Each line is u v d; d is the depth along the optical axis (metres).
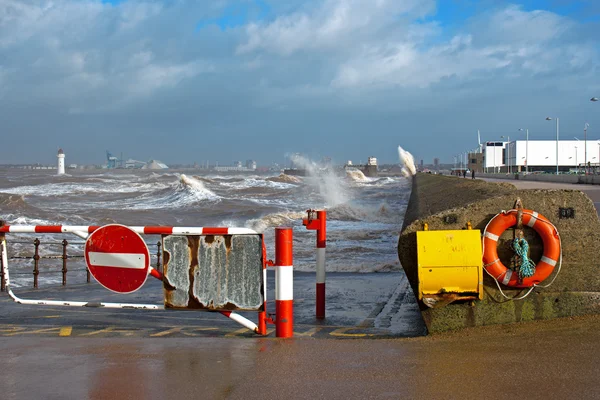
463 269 5.50
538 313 5.72
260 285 5.96
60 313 8.45
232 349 5.33
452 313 5.72
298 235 20.62
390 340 5.53
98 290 11.01
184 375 4.50
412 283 5.81
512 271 5.57
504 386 3.96
